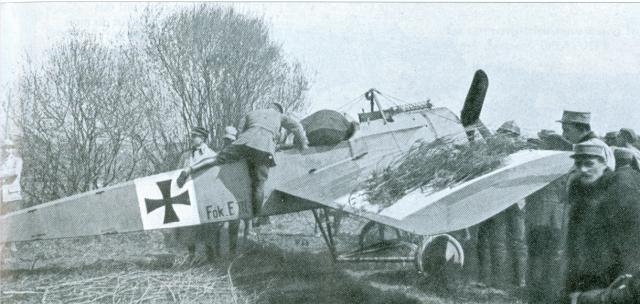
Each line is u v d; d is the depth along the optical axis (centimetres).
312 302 484
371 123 610
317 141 585
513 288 517
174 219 569
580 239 451
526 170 501
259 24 779
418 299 501
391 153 591
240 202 568
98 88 773
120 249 666
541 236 499
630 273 421
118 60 775
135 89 775
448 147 550
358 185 543
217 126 762
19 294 495
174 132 775
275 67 776
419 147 560
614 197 434
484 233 534
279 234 757
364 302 497
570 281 458
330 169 572
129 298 490
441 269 527
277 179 571
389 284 546
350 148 584
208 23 771
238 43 771
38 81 762
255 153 559
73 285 520
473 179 497
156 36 771
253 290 518
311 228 800
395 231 669
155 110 775
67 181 766
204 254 627
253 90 771
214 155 575
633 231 425
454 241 534
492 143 550
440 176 513
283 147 581
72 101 768
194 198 569
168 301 486
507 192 474
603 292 425
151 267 585
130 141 789
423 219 452
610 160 445
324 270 580
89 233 567
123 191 572
